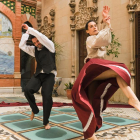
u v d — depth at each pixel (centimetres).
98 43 207
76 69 887
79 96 196
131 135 276
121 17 696
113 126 331
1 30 1120
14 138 263
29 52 338
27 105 596
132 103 184
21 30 1166
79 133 290
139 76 638
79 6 873
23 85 1383
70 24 902
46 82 318
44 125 321
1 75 1108
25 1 1172
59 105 583
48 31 1079
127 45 674
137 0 651
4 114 444
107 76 212
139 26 648
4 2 1122
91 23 222
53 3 1066
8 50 1133
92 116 201
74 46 902
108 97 230
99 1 788
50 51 326
